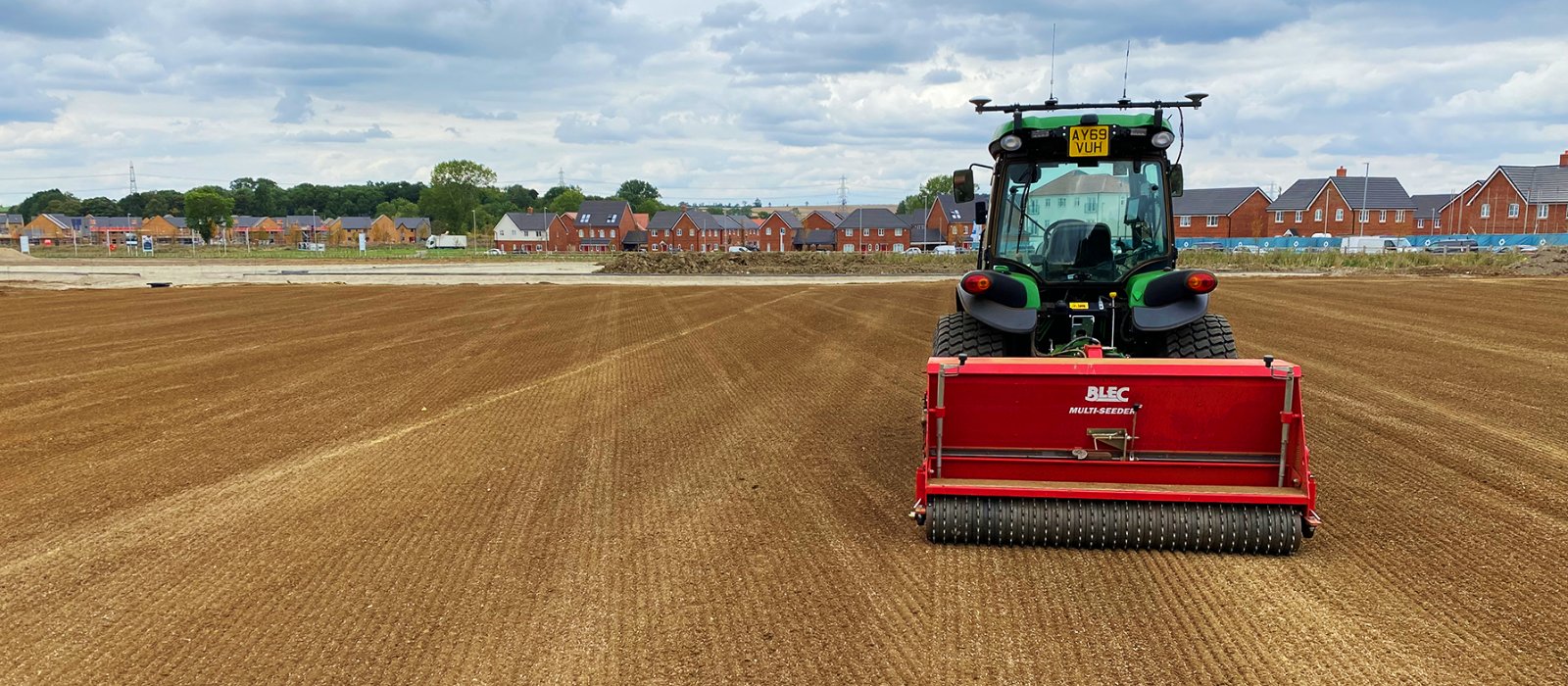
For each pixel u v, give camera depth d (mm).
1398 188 71812
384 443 7930
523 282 31094
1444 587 4586
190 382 11000
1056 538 5109
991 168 7250
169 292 26000
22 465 7324
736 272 39406
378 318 18562
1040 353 7051
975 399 5207
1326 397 9219
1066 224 6879
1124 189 6805
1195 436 5113
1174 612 4348
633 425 8523
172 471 7070
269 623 4379
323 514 6016
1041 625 4238
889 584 4727
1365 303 19203
